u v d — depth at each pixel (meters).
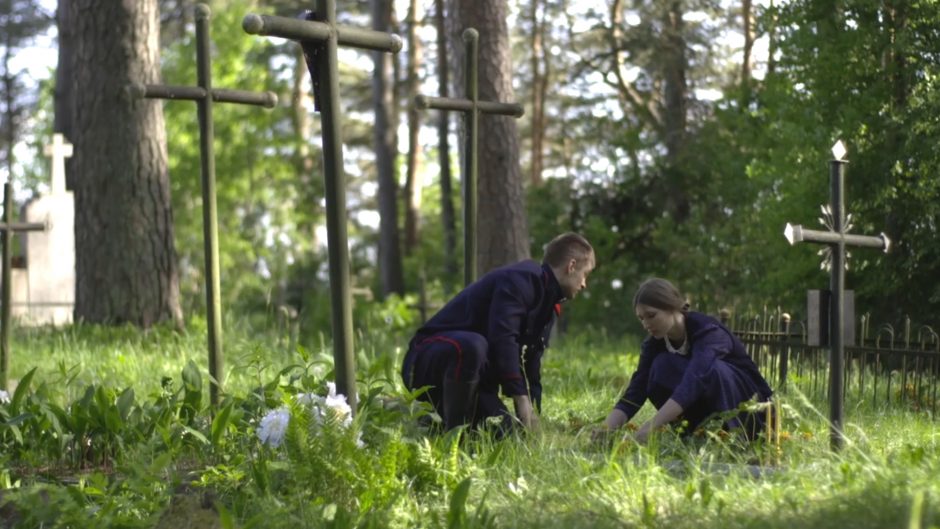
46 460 5.89
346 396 5.17
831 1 13.71
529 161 41.06
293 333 13.54
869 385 9.49
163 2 36.69
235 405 5.75
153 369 10.42
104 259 13.27
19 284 19.30
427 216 41.50
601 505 4.23
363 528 4.02
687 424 5.80
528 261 6.57
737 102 21.66
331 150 5.11
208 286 6.89
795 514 3.89
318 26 5.02
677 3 27.19
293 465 4.43
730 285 20.91
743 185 20.47
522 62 38.12
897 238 13.44
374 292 31.84
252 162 28.95
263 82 29.27
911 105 13.02
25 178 34.56
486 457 5.20
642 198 23.66
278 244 30.59
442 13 30.33
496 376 6.36
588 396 8.59
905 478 4.16
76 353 11.49
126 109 13.33
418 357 6.30
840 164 5.72
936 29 13.05
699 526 3.90
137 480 4.43
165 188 13.54
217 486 4.68
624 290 22.97
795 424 6.16
